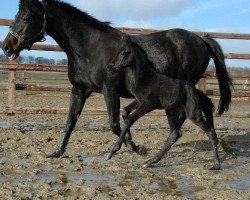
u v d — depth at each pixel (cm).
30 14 608
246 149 753
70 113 648
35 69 843
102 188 481
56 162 609
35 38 622
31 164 590
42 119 1073
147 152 696
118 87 602
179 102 578
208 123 588
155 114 895
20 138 770
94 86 616
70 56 625
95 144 744
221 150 726
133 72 575
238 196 457
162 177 541
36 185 478
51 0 610
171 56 642
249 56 909
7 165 576
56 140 771
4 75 2336
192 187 496
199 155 687
